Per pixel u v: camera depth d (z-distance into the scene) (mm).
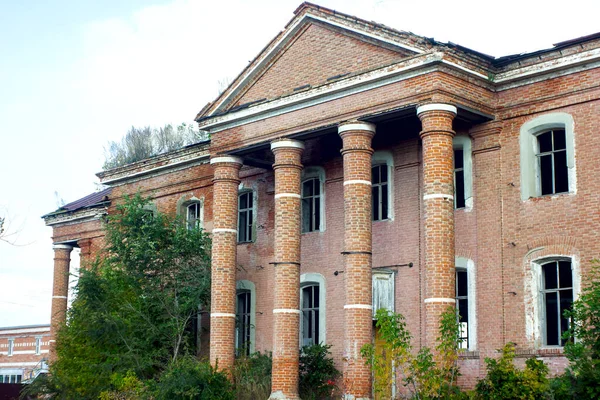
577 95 23688
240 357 29844
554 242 23781
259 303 32000
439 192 23188
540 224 24141
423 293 26609
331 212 29953
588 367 19953
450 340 21938
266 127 27969
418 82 23953
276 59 28594
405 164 27797
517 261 24484
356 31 25891
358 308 24609
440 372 21891
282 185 27266
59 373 32125
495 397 20766
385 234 28031
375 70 24766
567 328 23500
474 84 24641
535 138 24797
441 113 23500
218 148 29531
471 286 25422
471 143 25922
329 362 28156
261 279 32125
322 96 26250
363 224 25078
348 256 25000
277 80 28484
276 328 26469
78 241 42031
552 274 24125
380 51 25484
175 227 33625
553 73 24188
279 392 26000
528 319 23984
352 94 25609
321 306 29594
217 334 28516
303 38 27875
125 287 32406
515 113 24953
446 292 22812
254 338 31828
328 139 30250
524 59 24531
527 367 21266
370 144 25641
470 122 25781
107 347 31719
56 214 43031
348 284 24844
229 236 29203
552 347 23438
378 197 28719
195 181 35406
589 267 22938
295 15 27734
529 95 24719
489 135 25484
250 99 29234
